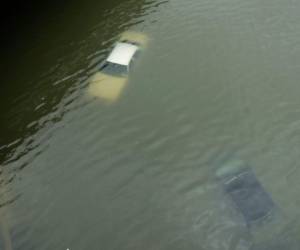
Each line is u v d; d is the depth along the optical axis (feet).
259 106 66.39
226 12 83.25
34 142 63.21
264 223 53.47
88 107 67.41
